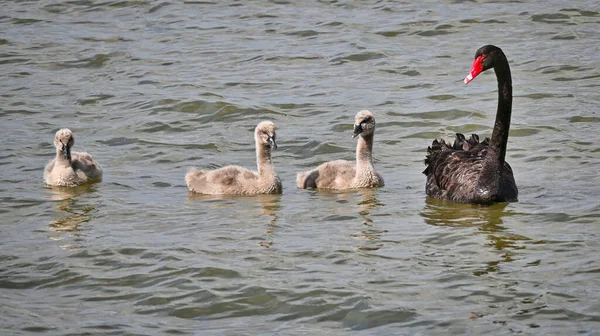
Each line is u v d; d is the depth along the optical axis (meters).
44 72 26.05
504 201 16.20
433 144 17.80
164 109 22.67
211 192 17.38
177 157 19.62
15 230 15.48
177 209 16.45
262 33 29.05
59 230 15.42
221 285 13.09
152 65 26.39
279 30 29.22
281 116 22.09
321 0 32.28
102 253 14.32
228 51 27.41
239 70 25.75
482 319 11.88
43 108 23.03
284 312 12.34
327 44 27.67
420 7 30.78
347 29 28.94
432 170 17.34
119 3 32.53
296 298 12.64
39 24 30.62
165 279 13.34
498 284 12.82
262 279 13.23
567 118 20.92
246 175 17.48
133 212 16.30
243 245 14.52
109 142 20.66
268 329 11.89
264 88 24.14
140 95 23.77
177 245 14.55
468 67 25.31
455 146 17.70
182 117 22.19
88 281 13.38
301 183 17.86
